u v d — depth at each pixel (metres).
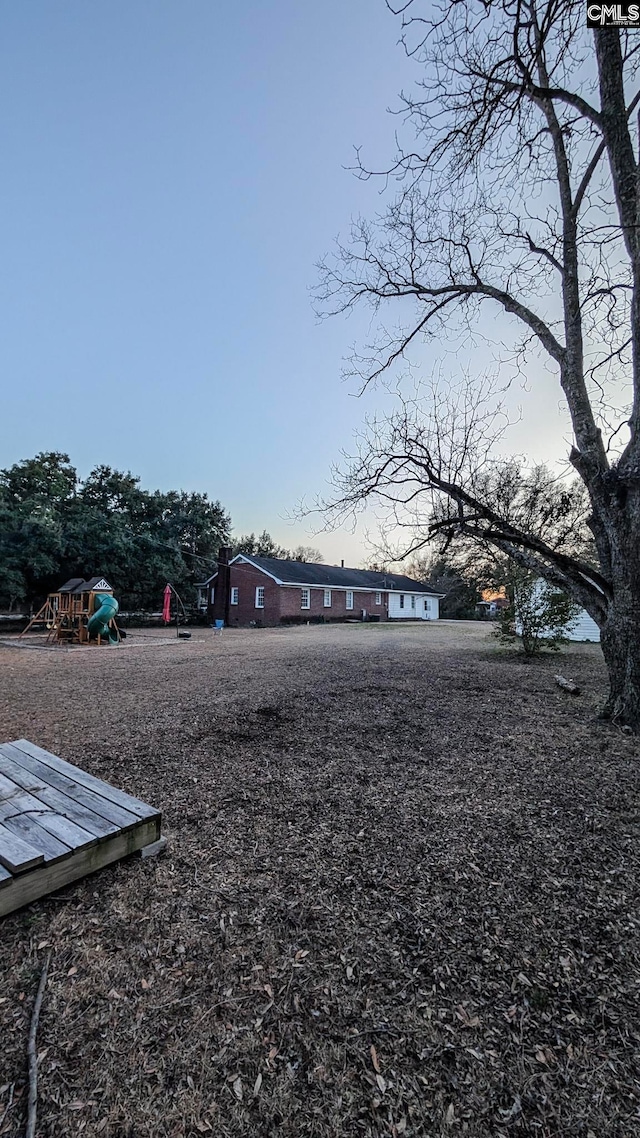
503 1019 1.59
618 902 2.21
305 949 1.90
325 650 11.61
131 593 24.03
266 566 24.52
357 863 2.51
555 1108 1.31
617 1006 1.64
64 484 23.62
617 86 4.73
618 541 5.00
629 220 4.69
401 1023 1.57
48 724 4.90
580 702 6.00
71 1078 1.36
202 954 1.86
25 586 20.06
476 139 5.55
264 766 3.83
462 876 2.40
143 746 4.24
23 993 1.66
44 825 2.41
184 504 28.86
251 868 2.45
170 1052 1.45
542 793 3.38
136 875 2.36
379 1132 1.24
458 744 4.40
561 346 5.77
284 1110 1.29
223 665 9.05
